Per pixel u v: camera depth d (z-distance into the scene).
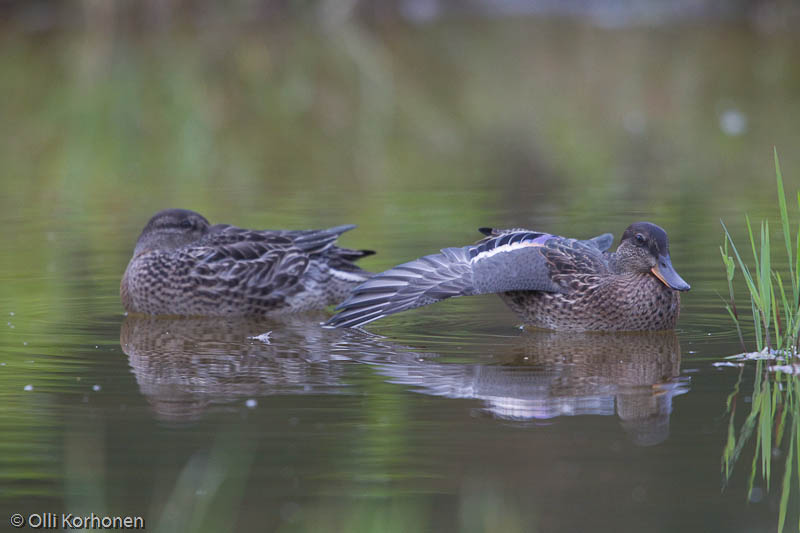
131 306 12.83
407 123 26.05
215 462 7.69
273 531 6.71
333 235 13.55
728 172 20.36
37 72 29.48
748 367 9.86
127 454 7.86
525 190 19.27
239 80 29.48
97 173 21.59
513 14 40.59
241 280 12.79
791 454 7.77
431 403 8.92
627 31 37.22
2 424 8.47
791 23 37.84
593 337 11.23
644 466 7.59
